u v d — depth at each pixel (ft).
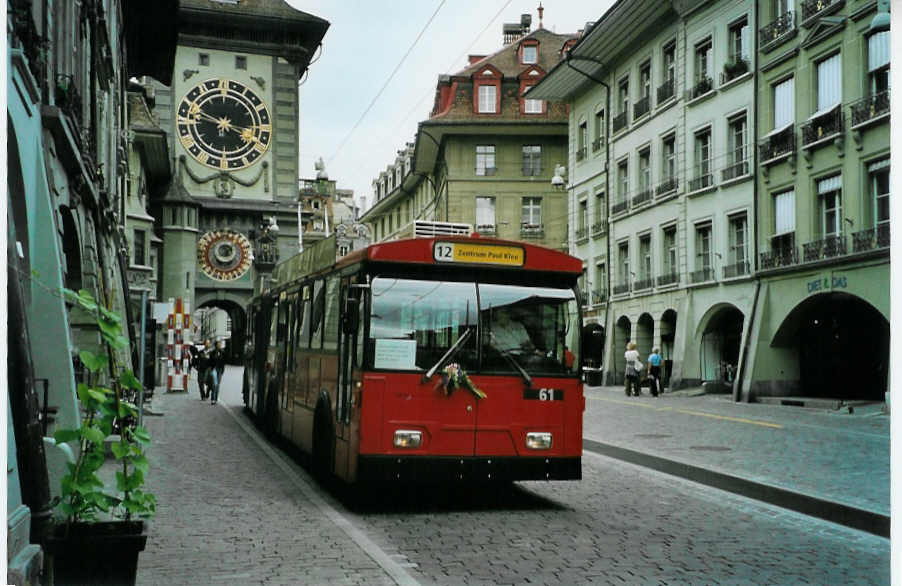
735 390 93.61
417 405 30.81
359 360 31.14
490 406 31.45
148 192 168.55
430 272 31.89
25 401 20.03
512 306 32.30
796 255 89.45
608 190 135.13
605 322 133.80
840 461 44.16
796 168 90.22
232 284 181.37
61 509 17.21
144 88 142.41
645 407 82.79
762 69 96.12
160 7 111.34
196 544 25.46
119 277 86.02
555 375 32.32
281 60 184.03
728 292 101.09
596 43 127.95
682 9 111.45
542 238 174.40
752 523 29.25
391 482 30.35
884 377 84.12
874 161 80.12
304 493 34.86
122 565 17.57
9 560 16.14
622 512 31.32
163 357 130.82
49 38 39.29
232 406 83.92
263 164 182.60
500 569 22.94
